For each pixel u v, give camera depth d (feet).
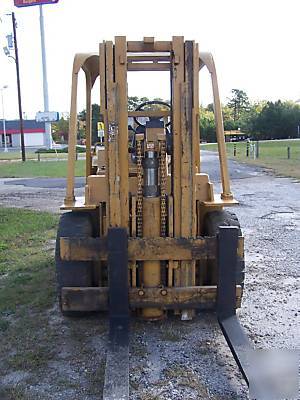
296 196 43.09
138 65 14.96
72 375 11.96
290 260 22.03
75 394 11.13
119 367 10.97
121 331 12.66
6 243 26.21
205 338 13.75
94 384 11.52
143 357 12.69
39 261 22.21
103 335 14.16
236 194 44.70
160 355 12.80
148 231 13.88
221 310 13.35
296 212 34.78
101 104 13.33
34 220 32.94
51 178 68.44
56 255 14.62
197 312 15.35
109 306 13.32
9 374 12.09
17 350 13.33
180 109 13.28
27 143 258.16
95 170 18.38
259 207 37.11
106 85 13.20
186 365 12.28
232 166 77.92
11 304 16.66
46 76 132.36
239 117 284.61
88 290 13.43
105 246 13.28
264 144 162.40
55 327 14.78
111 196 13.57
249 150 115.03
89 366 12.37
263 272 20.22
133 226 13.80
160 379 11.64
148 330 14.21
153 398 10.83
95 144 19.38
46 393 11.19
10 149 208.74
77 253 13.32
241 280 14.38
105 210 14.66
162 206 13.80
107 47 13.10
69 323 15.03
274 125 234.99
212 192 14.94
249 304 16.58
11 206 41.19
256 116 242.37
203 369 12.10
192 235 13.82
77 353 13.08
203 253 13.37
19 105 113.70
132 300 13.38
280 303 16.69
